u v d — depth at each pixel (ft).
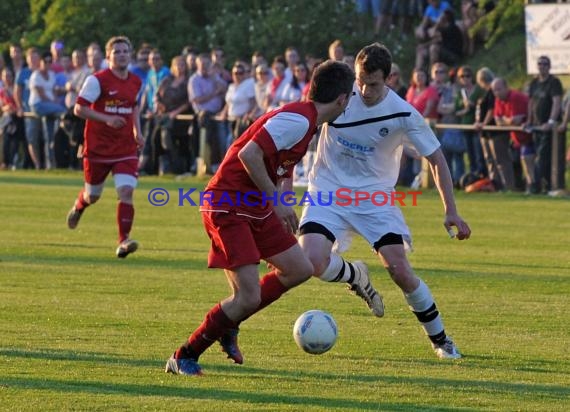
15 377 50.31
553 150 146.92
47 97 188.55
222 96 171.73
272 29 221.66
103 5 239.71
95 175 96.17
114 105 94.99
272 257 53.16
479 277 84.48
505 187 151.94
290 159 51.03
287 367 53.93
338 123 59.82
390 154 60.23
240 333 62.44
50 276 82.64
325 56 220.84
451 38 201.26
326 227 60.18
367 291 62.49
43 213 127.85
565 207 135.54
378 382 50.83
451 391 49.19
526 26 158.30
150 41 238.89
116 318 66.13
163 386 49.26
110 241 104.12
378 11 222.48
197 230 114.01
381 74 58.23
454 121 154.30
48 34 242.37
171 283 80.07
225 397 47.39
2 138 194.08
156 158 176.24
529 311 70.59
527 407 46.42
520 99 148.56
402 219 60.44
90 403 45.91
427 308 57.16
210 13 244.63
